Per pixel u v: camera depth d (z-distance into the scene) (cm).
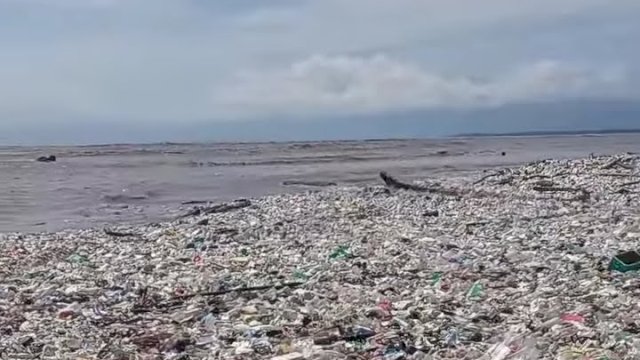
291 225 2639
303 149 14750
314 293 1411
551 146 14725
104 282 1669
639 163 4381
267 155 11481
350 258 1841
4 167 8188
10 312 1359
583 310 1136
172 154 13100
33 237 2567
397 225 2512
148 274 1767
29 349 1104
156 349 1090
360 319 1180
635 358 881
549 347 955
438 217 2706
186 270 1797
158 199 4294
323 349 1020
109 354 1064
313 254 1948
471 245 1981
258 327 1169
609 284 1353
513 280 1466
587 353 909
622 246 1803
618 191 3284
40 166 8462
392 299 1331
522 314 1173
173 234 2500
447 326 1111
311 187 4812
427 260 1761
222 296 1449
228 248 2150
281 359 976
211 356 1032
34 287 1620
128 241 2414
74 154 13588
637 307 1152
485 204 3053
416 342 1041
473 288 1370
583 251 1769
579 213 2633
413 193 3662
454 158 8912
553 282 1409
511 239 2056
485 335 1063
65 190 4922
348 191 3928
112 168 7888
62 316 1327
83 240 2459
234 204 3441
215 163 8844
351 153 11675
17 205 3991
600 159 4628
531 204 2988
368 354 993
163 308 1384
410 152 11850
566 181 3728
